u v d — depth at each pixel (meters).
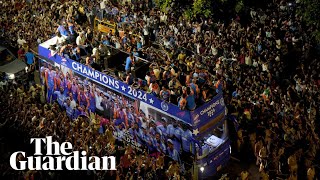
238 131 30.41
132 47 35.62
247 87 33.91
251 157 30.58
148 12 43.16
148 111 29.55
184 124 28.00
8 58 38.28
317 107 32.25
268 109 31.80
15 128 31.30
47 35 38.44
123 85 30.14
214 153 28.86
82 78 32.22
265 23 40.50
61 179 28.83
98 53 31.81
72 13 42.94
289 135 30.00
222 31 39.56
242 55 36.66
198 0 39.81
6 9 43.47
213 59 36.59
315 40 38.12
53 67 33.69
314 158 29.41
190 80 29.47
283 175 28.94
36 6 43.66
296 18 39.91
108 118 31.94
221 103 28.78
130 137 31.28
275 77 35.44
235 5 40.31
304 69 36.59
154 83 29.12
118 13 42.94
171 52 37.03
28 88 36.28
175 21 41.09
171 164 28.45
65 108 34.19
